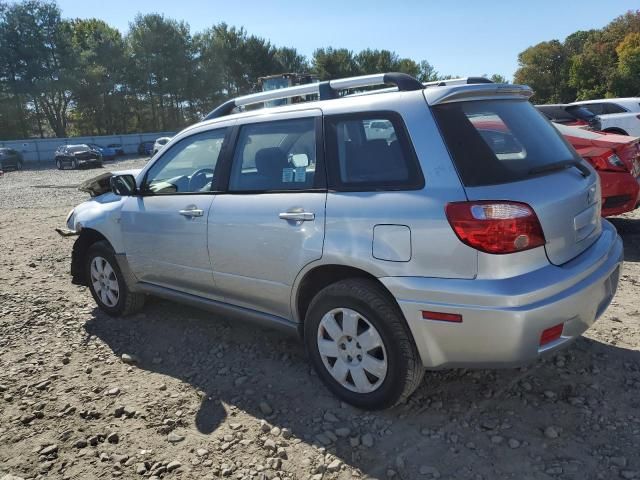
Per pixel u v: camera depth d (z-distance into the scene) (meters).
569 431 2.78
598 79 69.19
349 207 2.90
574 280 2.63
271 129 3.43
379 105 2.93
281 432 2.93
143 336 4.34
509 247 2.48
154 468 2.70
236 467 2.68
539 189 2.65
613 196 5.89
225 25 67.00
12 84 54.12
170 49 60.88
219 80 65.19
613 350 3.60
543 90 80.31
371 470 2.59
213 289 3.79
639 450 2.61
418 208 2.64
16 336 4.45
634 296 4.53
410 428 2.89
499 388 3.21
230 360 3.83
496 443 2.72
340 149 3.04
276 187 3.32
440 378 3.35
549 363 3.46
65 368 3.86
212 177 3.75
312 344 3.19
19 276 6.23
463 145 2.66
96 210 4.68
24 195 16.73
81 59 56.75
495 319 2.47
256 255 3.37
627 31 67.69
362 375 2.97
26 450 2.90
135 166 30.23
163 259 4.07
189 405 3.28
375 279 2.90
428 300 2.62
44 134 61.28
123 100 61.16
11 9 53.56
